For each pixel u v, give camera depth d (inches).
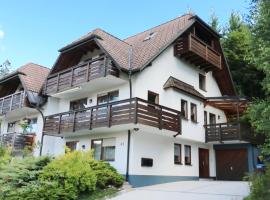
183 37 869.2
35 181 530.3
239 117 954.7
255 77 1179.3
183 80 882.8
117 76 729.0
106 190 601.3
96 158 767.7
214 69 978.7
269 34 481.4
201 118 906.1
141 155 707.4
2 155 618.8
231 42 1258.6
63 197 514.3
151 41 872.9
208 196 540.7
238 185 679.1
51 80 888.3
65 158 578.2
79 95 874.8
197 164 884.0
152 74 781.9
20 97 960.9
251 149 904.9
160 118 698.2
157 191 608.7
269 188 443.8
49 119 860.0
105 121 690.8
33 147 842.2
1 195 492.7
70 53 890.7
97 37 774.5
